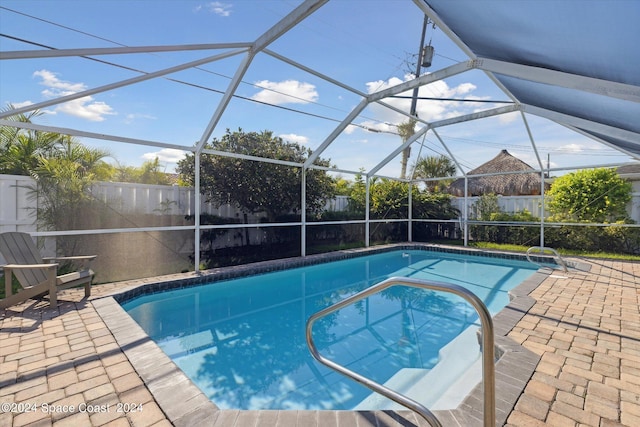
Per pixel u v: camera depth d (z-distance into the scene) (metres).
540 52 3.61
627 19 2.22
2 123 4.93
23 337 3.62
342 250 10.74
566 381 2.78
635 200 9.40
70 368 2.94
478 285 7.55
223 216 8.32
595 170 9.89
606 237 9.59
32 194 5.84
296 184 9.66
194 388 2.62
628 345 3.49
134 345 3.42
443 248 11.60
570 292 5.60
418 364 3.95
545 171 10.19
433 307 6.10
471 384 3.15
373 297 6.73
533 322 4.17
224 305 6.24
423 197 13.32
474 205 12.15
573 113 5.91
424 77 6.35
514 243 11.20
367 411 2.35
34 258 4.85
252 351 4.32
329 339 4.71
